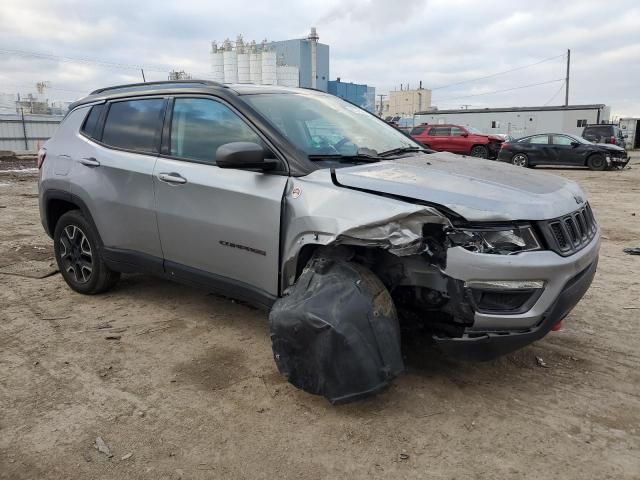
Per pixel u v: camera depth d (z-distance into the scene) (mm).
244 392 3270
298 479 2535
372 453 2713
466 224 2859
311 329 2869
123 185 4242
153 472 2578
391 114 89188
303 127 3770
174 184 3887
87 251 4793
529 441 2805
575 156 20375
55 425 2941
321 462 2648
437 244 2900
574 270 3061
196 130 3918
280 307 3029
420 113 47406
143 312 4516
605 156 19953
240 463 2643
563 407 3115
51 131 36844
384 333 2930
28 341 3971
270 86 4242
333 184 3178
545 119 42188
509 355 3752
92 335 4070
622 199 11781
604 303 4785
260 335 4062
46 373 3500
